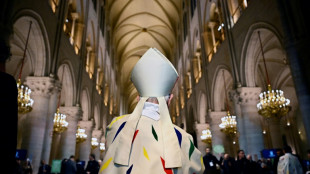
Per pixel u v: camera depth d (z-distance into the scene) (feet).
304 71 19.42
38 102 30.27
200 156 3.97
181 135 3.93
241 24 34.50
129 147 3.63
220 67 42.47
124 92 138.00
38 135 29.27
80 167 33.53
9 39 20.35
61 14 36.52
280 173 19.03
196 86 60.29
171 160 3.49
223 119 41.45
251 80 34.12
